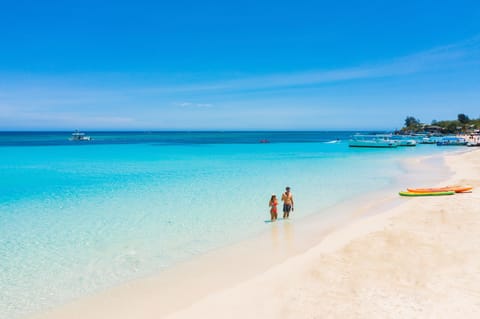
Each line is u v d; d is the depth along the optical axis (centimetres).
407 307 673
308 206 1638
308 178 2553
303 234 1211
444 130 14200
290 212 1527
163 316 696
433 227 1179
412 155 4947
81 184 2314
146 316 699
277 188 2123
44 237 1207
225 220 1409
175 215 1491
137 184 2308
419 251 953
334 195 1897
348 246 1026
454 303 678
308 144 8469
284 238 1170
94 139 11762
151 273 909
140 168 3259
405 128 16150
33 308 744
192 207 1636
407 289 745
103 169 3184
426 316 640
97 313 717
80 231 1272
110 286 838
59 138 12350
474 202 1542
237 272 899
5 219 1437
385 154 5159
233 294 774
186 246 1109
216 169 3164
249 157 4581
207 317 685
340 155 4975
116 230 1284
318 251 1016
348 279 808
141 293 798
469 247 962
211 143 9056
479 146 7100
